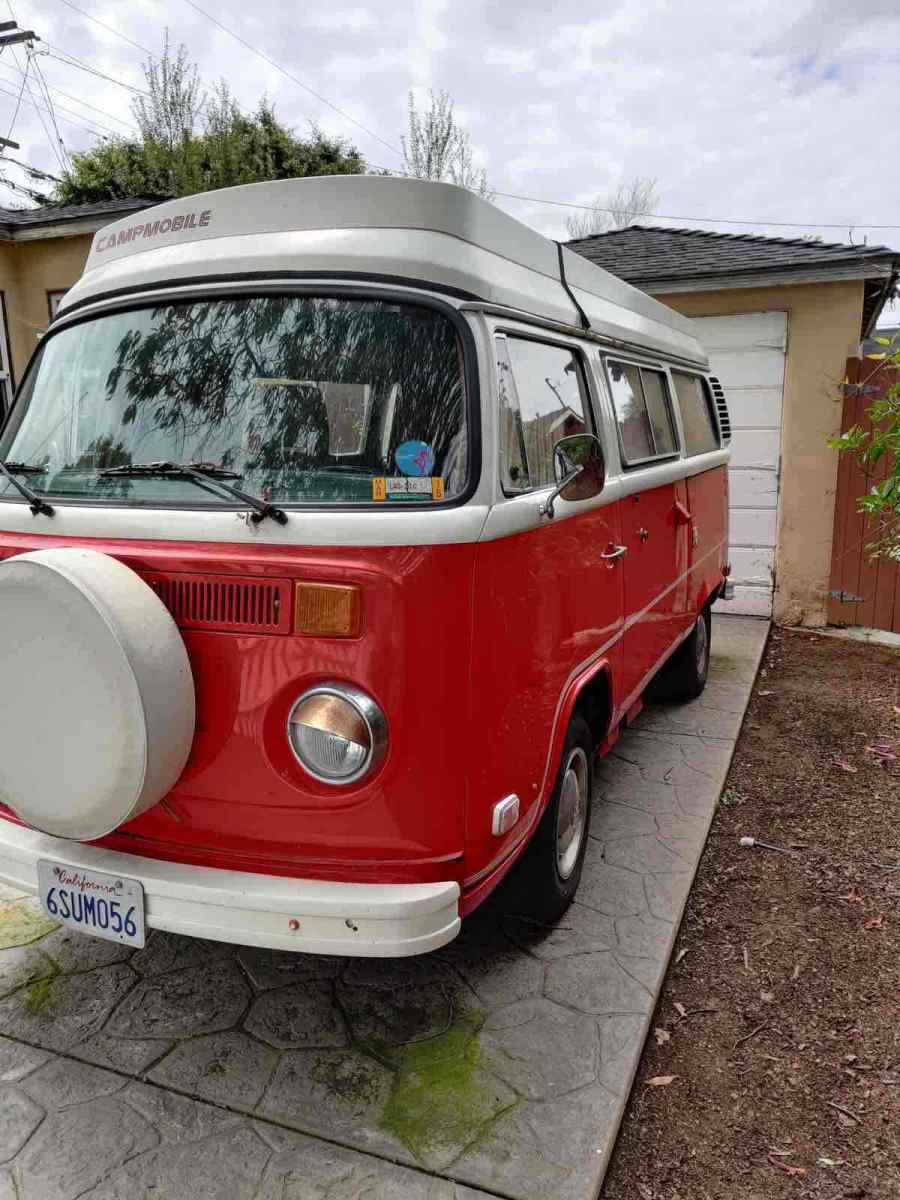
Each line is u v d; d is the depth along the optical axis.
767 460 8.41
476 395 2.54
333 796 2.35
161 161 18.98
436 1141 2.46
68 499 2.78
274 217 2.76
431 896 2.33
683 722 5.88
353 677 2.30
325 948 2.32
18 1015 2.99
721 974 3.35
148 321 2.88
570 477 2.84
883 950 3.47
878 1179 2.44
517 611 2.70
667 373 5.07
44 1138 2.48
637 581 4.23
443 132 22.48
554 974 3.21
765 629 8.27
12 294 9.52
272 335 2.69
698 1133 2.60
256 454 2.63
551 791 3.12
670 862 4.02
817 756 5.46
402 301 2.59
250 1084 2.68
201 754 2.45
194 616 2.41
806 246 8.56
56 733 2.36
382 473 2.52
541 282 3.34
